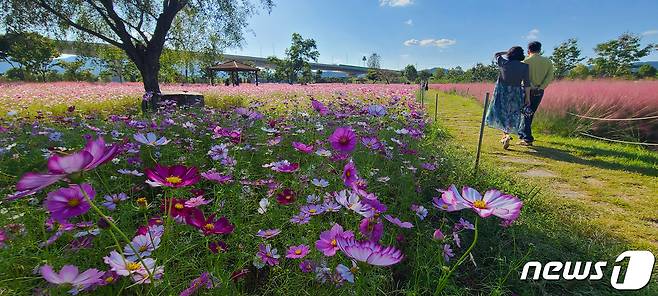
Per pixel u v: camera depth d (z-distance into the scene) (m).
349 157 1.87
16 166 2.31
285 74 57.41
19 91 10.60
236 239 1.38
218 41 10.59
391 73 62.00
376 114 2.64
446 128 5.55
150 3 8.95
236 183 1.72
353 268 0.96
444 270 0.95
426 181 2.37
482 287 1.47
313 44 57.25
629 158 3.87
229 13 9.77
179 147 2.76
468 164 2.98
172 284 1.13
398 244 1.54
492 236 1.79
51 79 36.50
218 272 1.04
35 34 8.79
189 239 1.33
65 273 0.73
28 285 1.07
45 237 1.12
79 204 0.86
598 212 2.32
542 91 4.43
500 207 0.82
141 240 0.96
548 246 1.74
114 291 1.04
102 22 9.63
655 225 2.14
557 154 4.03
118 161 2.15
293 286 1.21
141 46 8.90
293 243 1.40
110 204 1.34
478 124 6.34
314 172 1.89
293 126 3.32
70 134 3.26
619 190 2.79
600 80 9.49
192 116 4.56
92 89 12.09
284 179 1.95
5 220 1.34
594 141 4.93
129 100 8.55
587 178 3.11
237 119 3.81
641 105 4.99
